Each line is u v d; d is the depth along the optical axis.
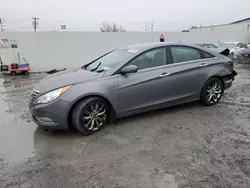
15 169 2.64
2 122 4.05
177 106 4.73
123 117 4.07
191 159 2.76
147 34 13.16
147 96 3.88
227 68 4.77
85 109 3.39
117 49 4.59
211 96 4.66
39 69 11.19
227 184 2.30
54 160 2.82
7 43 10.39
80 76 3.64
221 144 3.12
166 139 3.29
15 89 6.86
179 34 14.27
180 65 4.19
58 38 11.27
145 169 2.59
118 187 2.30
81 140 3.33
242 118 4.05
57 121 3.29
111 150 3.03
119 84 3.60
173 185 2.31
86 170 2.60
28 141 3.32
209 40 16.56
